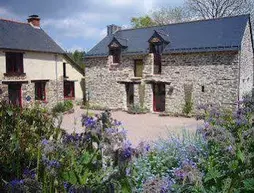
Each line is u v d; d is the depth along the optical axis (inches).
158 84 821.2
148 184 105.5
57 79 917.8
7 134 185.6
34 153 159.3
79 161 132.9
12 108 214.8
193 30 789.9
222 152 167.6
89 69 960.9
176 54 762.2
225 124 237.5
